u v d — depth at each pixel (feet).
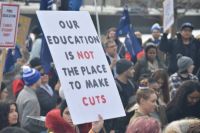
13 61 51.57
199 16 148.15
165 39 62.18
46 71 42.70
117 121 39.29
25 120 42.34
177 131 25.57
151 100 36.29
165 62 64.59
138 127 24.64
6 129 24.62
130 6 142.00
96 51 31.27
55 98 48.55
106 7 148.66
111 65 54.08
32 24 133.28
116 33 69.87
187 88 39.34
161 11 134.10
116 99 30.99
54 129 34.32
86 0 145.89
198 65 62.34
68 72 30.25
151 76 46.47
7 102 35.94
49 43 30.32
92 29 31.50
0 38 39.73
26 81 44.19
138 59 62.49
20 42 54.95
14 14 40.14
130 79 49.85
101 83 30.86
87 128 34.81
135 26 141.08
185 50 61.98
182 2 134.82
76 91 30.14
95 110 30.32
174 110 39.55
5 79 54.49
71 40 30.81
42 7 45.85
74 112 29.86
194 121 25.86
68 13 31.07
